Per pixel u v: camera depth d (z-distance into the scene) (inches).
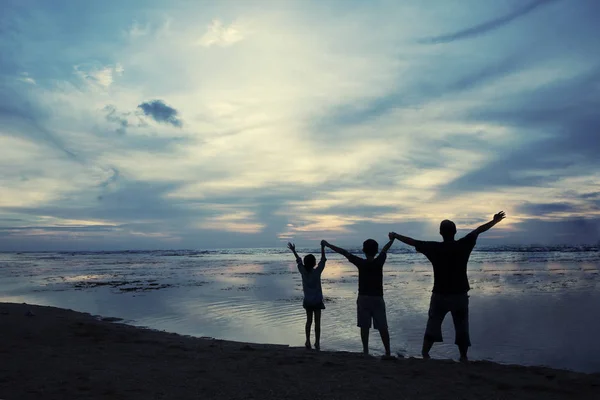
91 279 1130.7
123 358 238.8
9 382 182.2
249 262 2172.7
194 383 186.2
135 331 366.9
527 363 305.1
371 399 165.5
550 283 821.9
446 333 405.1
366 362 230.7
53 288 898.1
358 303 269.0
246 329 441.7
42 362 222.2
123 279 1114.1
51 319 386.9
